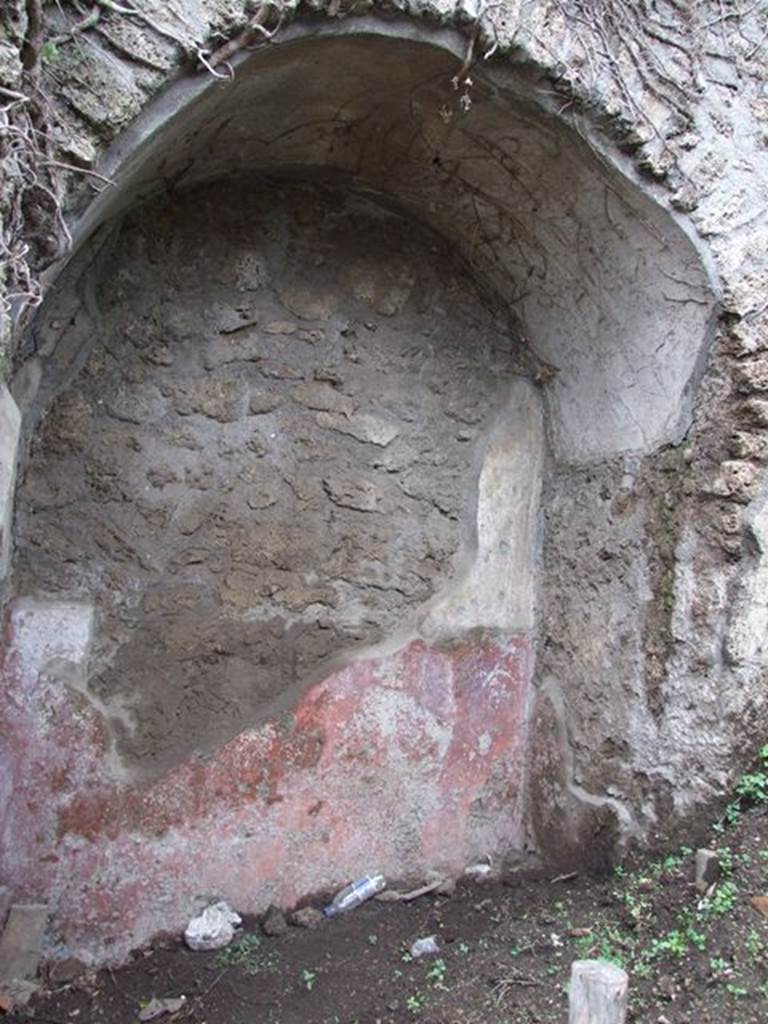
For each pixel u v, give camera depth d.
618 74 2.67
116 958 2.90
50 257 2.06
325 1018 2.60
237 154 2.95
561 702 3.33
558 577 3.40
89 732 2.91
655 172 2.72
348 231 3.35
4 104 1.82
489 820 3.44
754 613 2.72
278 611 3.20
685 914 2.55
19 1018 2.63
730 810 2.69
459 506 3.45
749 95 2.88
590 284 3.14
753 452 2.73
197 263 3.12
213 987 2.79
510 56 2.54
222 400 3.15
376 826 3.28
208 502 3.12
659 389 2.99
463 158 2.97
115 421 3.01
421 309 3.44
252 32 2.24
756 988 2.25
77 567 2.93
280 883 3.14
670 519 2.93
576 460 3.37
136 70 2.13
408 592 3.37
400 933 3.04
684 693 2.84
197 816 3.04
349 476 3.31
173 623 3.05
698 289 2.81
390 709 3.32
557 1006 2.43
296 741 3.19
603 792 3.09
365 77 2.62
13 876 2.80
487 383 3.52
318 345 3.29
